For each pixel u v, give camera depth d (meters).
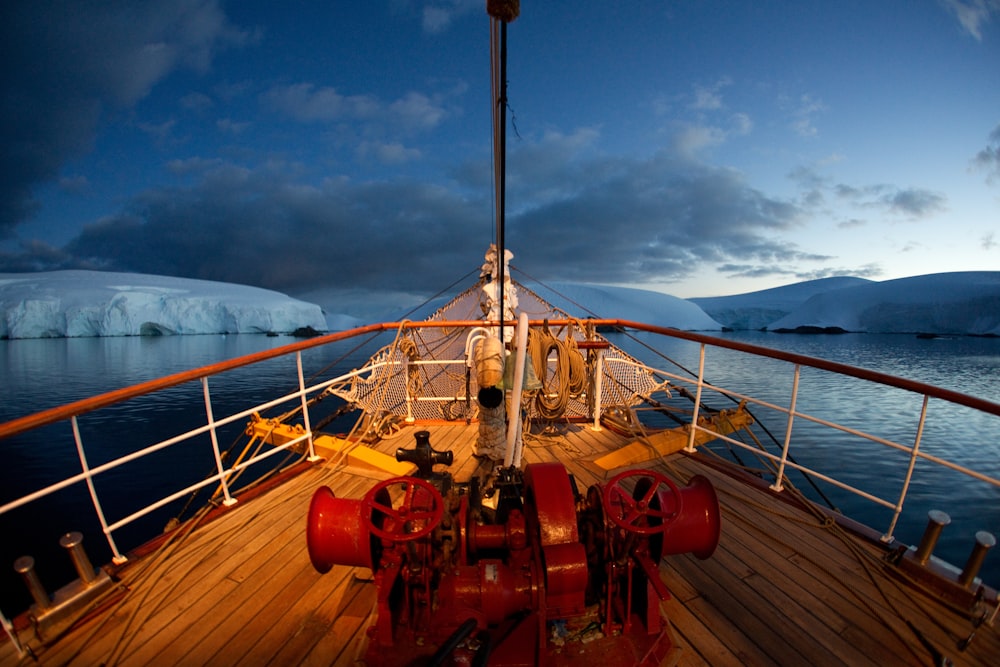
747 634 2.20
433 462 2.62
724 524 3.17
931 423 18.72
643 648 2.05
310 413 20.17
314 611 2.38
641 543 2.13
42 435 18.77
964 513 11.50
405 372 5.66
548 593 2.02
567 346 4.29
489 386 3.36
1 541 11.18
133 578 2.61
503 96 1.33
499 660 1.98
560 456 4.59
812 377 29.67
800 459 14.85
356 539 2.16
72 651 2.13
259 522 3.27
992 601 2.26
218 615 2.35
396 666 1.96
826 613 2.35
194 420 20.81
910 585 2.51
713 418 4.89
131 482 14.34
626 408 5.18
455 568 2.12
